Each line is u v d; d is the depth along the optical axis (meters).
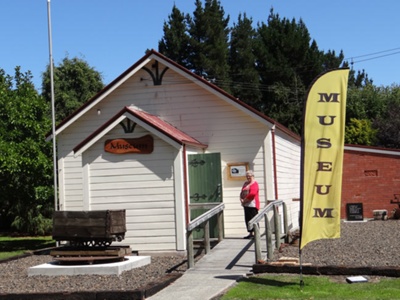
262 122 18.20
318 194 10.74
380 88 56.97
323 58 58.47
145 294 10.92
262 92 53.84
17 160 19.11
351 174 29.41
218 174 17.45
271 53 55.66
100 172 16.61
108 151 16.56
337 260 13.60
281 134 20.16
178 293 11.12
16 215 28.11
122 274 13.73
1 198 20.28
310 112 10.74
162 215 16.22
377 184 29.06
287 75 53.72
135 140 16.41
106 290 11.31
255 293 10.55
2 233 29.75
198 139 18.92
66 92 46.47
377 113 51.38
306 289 10.67
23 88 21.34
